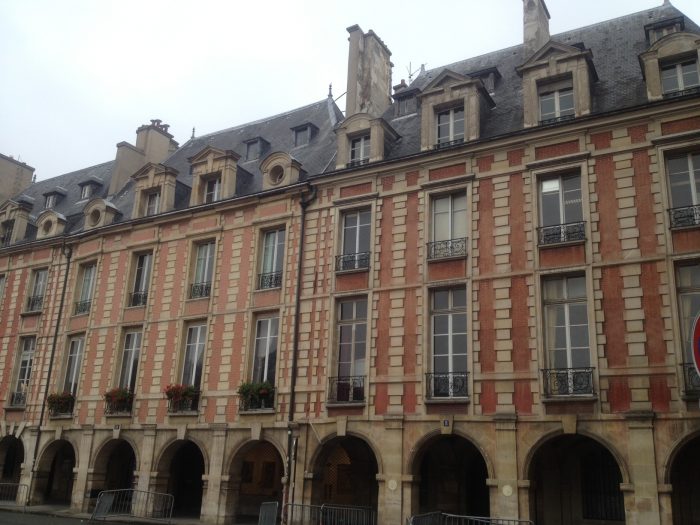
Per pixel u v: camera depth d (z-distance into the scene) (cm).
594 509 1681
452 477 1878
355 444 2042
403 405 1797
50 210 2986
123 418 2338
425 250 1894
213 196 2484
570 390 1594
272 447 2277
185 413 2189
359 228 2075
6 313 2916
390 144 2166
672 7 2130
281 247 2238
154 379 2323
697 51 1694
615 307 1599
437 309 1853
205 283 2345
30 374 2747
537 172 1791
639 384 1523
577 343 1642
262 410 2030
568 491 1705
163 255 2486
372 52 2448
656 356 1522
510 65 2281
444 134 2030
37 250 2930
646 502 1448
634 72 1886
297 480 1903
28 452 2558
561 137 1784
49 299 2789
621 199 1662
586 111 1784
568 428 1563
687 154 1645
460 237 1891
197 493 2419
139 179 2672
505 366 1688
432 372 1794
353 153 2191
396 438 1773
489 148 1875
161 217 2516
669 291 1546
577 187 1756
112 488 2448
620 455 1500
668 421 1472
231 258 2302
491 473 1630
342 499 2036
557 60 1859
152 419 2273
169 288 2416
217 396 2156
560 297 1697
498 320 1731
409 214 1962
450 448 1894
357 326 1975
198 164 2514
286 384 2020
